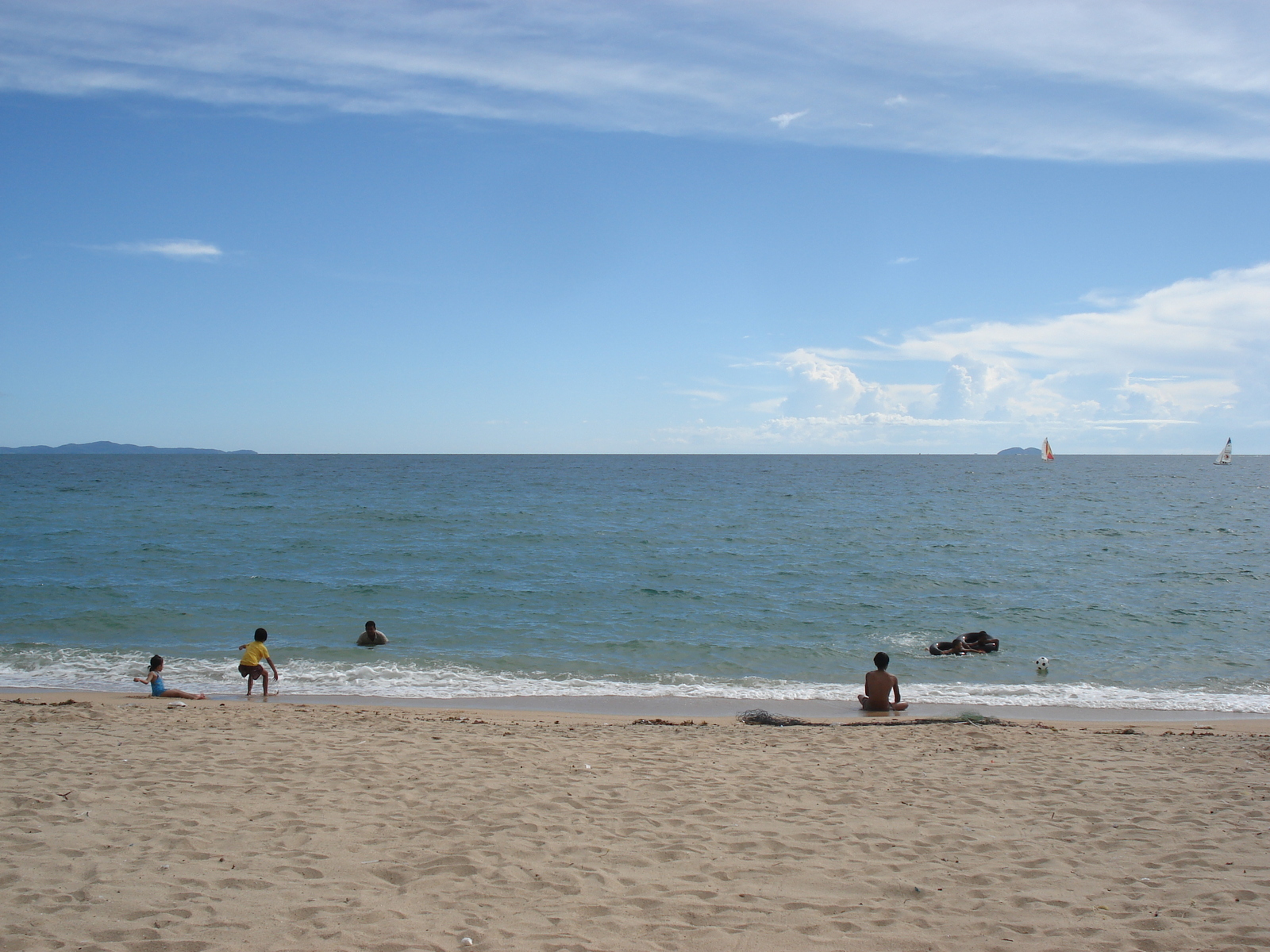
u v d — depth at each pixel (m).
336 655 16.78
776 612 21.83
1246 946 4.52
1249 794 7.53
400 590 24.25
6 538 35.59
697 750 9.27
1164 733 10.83
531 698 13.91
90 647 17.05
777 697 14.27
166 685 14.38
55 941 4.27
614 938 4.55
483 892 5.13
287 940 4.38
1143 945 4.55
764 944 4.52
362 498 64.25
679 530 42.41
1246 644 18.47
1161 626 20.28
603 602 23.06
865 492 77.88
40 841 5.74
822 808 7.08
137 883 5.07
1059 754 9.21
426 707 13.10
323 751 8.70
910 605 22.94
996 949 4.50
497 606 22.30
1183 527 44.38
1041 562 31.27
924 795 7.50
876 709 13.18
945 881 5.48
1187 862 5.81
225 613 20.61
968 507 59.16
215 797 6.91
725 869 5.63
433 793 7.26
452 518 47.94
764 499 67.19
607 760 8.66
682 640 18.56
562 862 5.70
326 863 5.52
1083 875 5.58
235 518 46.12
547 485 88.12
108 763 7.95
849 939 4.59
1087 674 16.06
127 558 30.00
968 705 13.81
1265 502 64.69
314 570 27.97
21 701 12.01
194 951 4.23
